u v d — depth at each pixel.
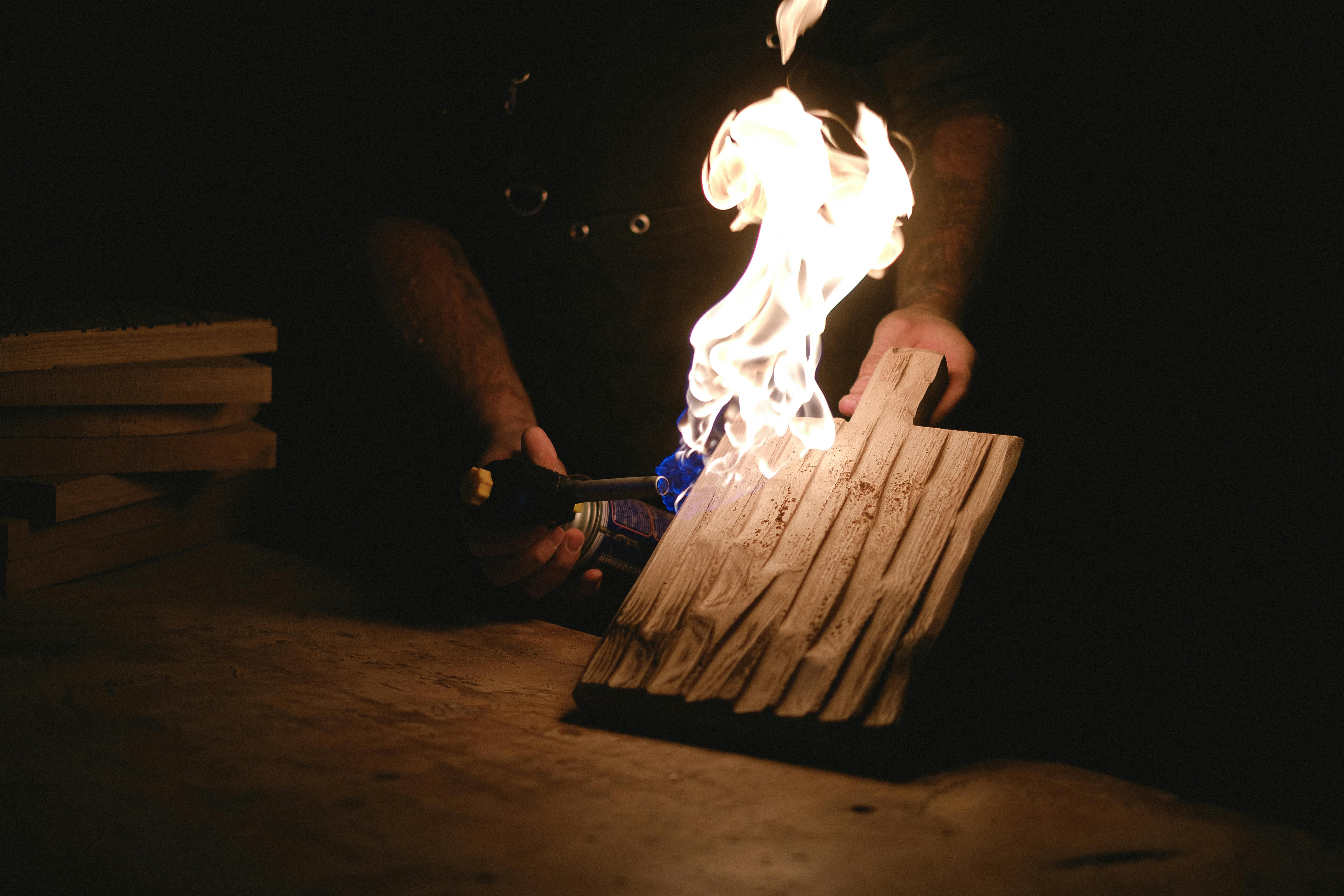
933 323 1.16
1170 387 2.41
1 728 0.79
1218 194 2.38
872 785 0.75
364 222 1.66
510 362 1.44
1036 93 2.30
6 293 2.24
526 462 1.05
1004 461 0.93
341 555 1.83
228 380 1.41
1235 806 1.17
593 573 1.11
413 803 0.69
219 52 2.32
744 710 0.79
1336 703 1.58
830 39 1.53
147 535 1.39
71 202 2.36
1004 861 0.63
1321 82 2.26
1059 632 1.81
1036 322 2.45
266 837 0.63
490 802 0.69
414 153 1.66
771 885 0.60
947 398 1.07
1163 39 2.31
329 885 0.58
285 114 2.29
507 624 1.17
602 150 1.54
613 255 1.57
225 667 0.97
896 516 0.92
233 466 1.44
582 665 1.02
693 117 1.49
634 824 0.67
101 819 0.65
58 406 1.27
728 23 1.45
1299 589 1.95
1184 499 2.23
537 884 0.59
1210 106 2.33
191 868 0.59
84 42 2.32
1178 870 0.63
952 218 1.38
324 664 0.99
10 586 1.22
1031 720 1.27
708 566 0.93
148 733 0.79
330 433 2.29
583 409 1.68
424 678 0.96
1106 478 2.30
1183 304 2.43
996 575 0.94
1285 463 2.27
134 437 1.34
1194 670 1.69
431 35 1.62
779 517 0.95
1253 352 2.39
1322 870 0.63
